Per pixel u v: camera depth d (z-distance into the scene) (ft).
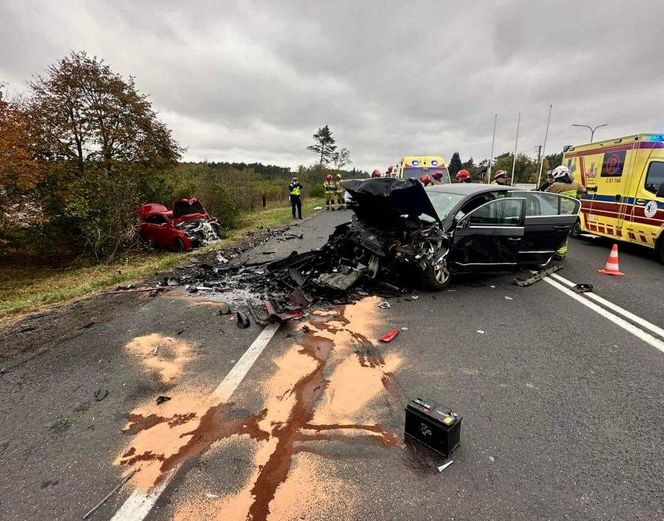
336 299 18.61
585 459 8.20
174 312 17.30
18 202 35.76
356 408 10.01
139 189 43.78
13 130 35.04
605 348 13.56
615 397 10.53
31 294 27.02
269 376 11.66
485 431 9.09
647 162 27.86
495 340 14.23
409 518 6.77
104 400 10.59
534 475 7.76
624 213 29.86
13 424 9.63
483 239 20.38
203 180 59.62
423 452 8.39
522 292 20.17
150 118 57.11
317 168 149.89
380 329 15.24
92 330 15.42
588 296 19.47
